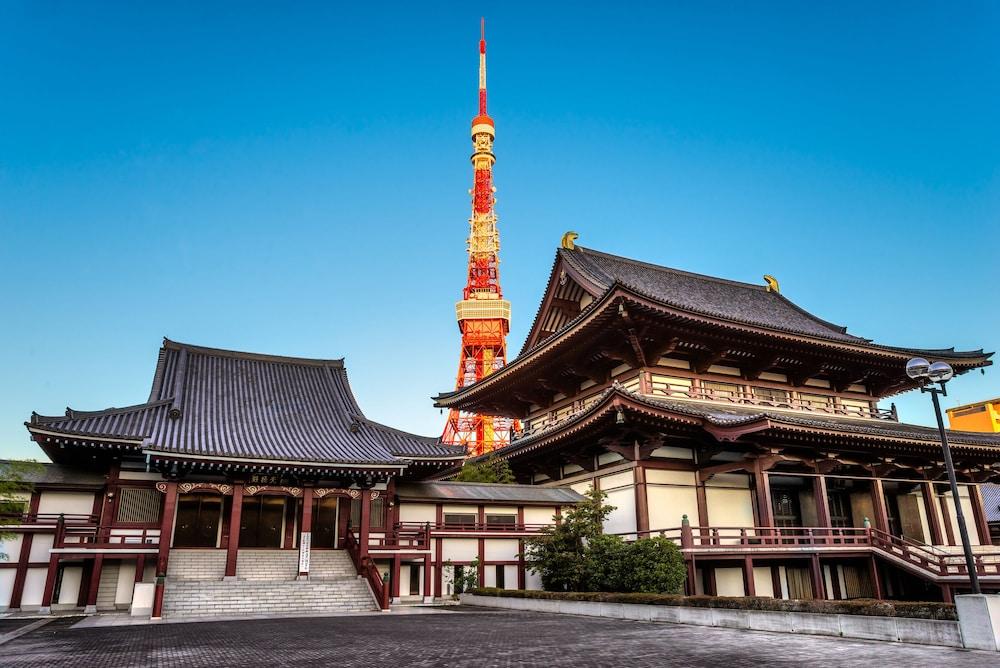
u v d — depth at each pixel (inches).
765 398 2001.7
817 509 1678.2
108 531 1350.9
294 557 1535.4
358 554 1518.2
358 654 732.7
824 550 1555.1
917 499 1977.1
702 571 1534.2
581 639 852.6
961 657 666.8
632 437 1653.5
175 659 709.3
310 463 1470.2
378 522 1624.0
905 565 1558.8
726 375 1964.8
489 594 1501.0
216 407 1724.9
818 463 1686.8
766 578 1611.7
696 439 1684.3
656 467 1660.9
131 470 1469.0
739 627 970.7
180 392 1713.8
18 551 1371.8
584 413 1612.9
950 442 1758.1
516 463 2126.0
